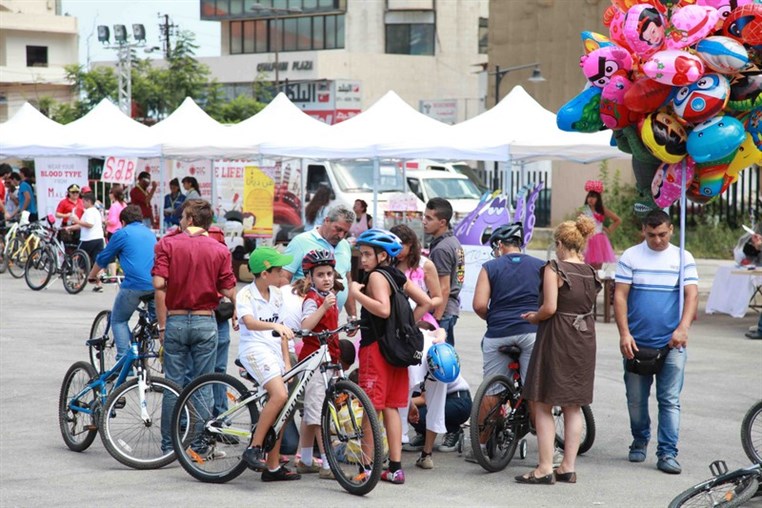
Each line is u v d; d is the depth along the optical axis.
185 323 12.34
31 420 14.68
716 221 43.53
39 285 30.66
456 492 11.36
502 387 12.34
